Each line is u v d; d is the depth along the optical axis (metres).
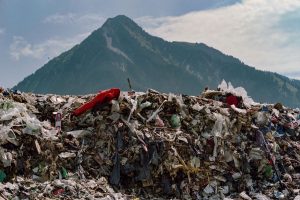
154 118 19.31
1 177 15.31
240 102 22.72
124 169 17.22
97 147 17.83
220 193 17.52
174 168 17.25
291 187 18.44
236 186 18.17
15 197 13.88
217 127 19.30
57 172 16.31
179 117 19.64
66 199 14.38
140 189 17.08
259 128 20.88
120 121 18.59
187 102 20.73
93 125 18.73
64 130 18.77
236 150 19.08
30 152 16.52
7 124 17.11
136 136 17.91
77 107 20.06
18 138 16.56
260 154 19.34
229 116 20.30
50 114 20.05
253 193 17.88
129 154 17.45
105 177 17.06
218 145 18.77
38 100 21.06
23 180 15.27
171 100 20.17
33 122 17.41
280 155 20.50
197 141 18.67
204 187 17.66
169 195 17.09
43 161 16.41
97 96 19.38
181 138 18.38
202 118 19.75
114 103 18.95
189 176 17.48
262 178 19.05
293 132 22.41
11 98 20.17
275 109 23.66
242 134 20.00
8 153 15.90
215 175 18.08
